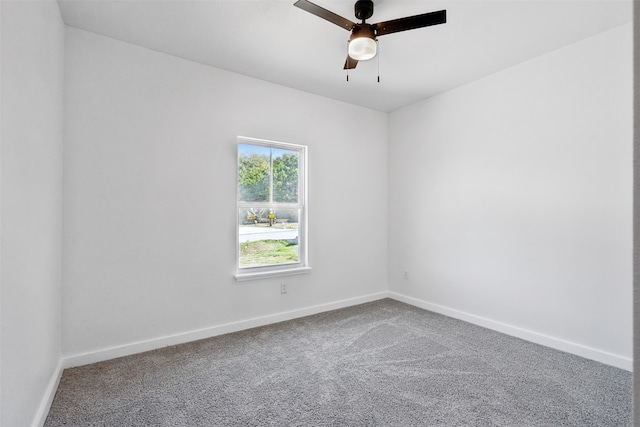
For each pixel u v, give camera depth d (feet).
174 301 9.04
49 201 6.27
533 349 8.71
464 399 6.36
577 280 8.37
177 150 9.11
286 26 7.72
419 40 8.29
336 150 12.66
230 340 9.34
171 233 9.00
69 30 7.65
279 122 11.12
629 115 7.53
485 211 10.53
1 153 3.94
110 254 8.11
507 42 8.41
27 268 4.91
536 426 5.55
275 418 5.78
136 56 8.52
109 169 8.11
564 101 8.61
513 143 9.77
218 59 9.34
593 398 6.38
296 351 8.59
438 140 12.10
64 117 7.54
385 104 13.23
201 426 5.55
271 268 11.17
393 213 14.07
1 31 3.94
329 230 12.48
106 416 5.80
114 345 8.15
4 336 4.03
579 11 7.08
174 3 6.84
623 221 7.62
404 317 11.50
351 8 7.06
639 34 1.36
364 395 6.51
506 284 9.93
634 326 1.33
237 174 10.22
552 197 8.87
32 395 5.14
